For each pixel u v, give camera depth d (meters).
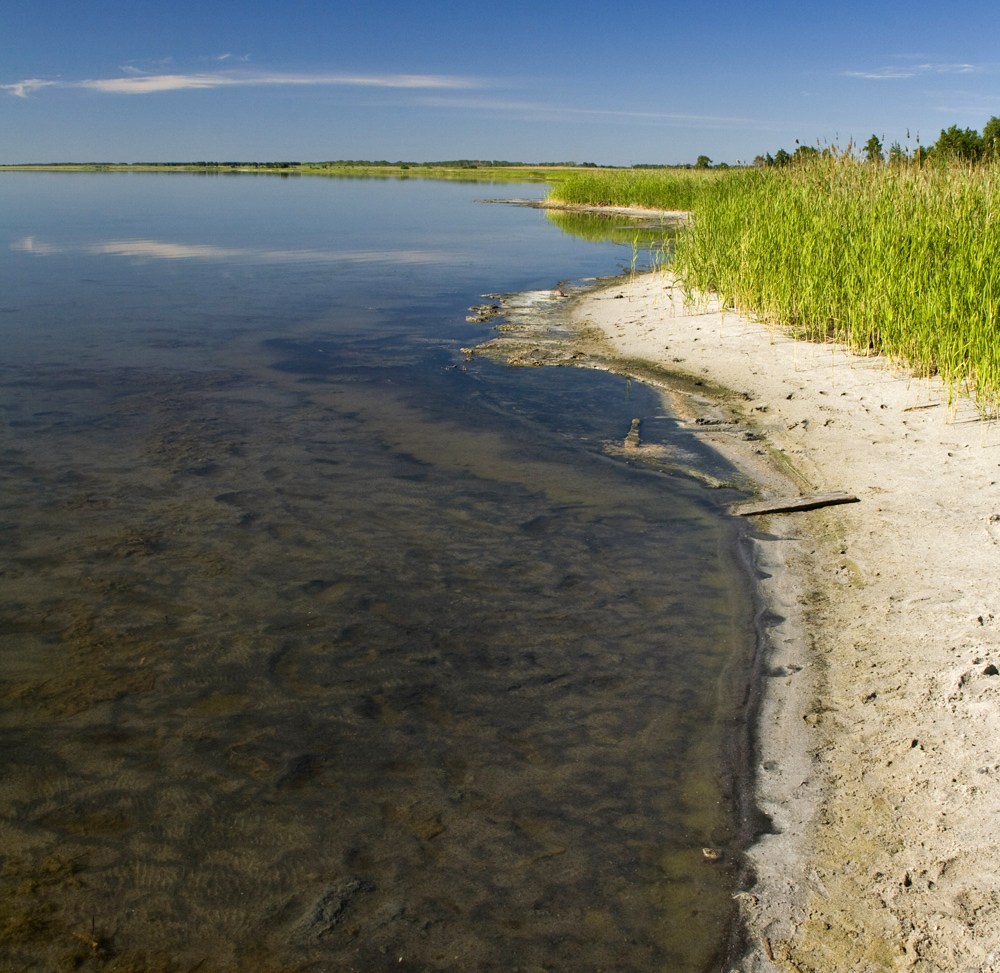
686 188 35.84
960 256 8.60
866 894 3.15
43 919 3.10
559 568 5.73
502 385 10.06
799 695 4.35
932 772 3.66
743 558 5.83
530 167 143.88
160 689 4.39
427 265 20.28
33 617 4.98
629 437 8.24
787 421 8.36
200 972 2.92
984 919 2.97
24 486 6.77
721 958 2.97
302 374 10.40
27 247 22.70
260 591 5.34
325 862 3.38
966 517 5.87
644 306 14.23
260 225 30.89
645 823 3.59
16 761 3.87
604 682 4.53
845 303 10.43
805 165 13.14
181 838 3.48
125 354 11.08
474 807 3.67
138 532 6.07
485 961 2.97
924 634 4.65
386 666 4.63
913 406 8.14
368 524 6.32
